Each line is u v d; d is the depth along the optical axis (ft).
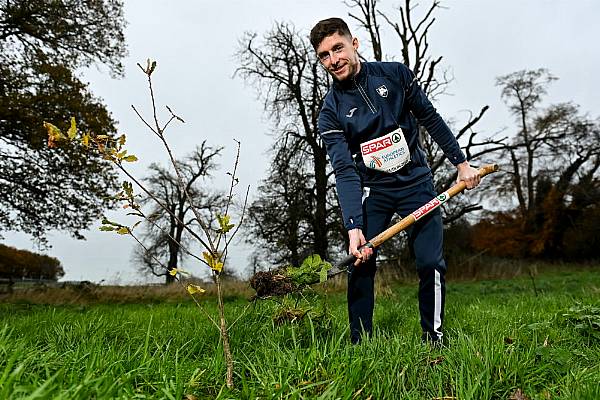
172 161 6.49
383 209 10.83
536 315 13.32
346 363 6.56
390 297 31.04
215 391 6.48
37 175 46.47
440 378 6.57
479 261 71.97
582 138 90.68
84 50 51.65
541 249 101.81
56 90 47.01
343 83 10.55
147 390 6.23
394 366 7.00
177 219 6.33
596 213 96.53
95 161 46.62
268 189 67.62
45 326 12.06
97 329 10.71
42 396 4.30
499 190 102.78
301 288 9.52
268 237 65.72
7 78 45.11
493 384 6.54
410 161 10.69
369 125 10.43
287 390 6.04
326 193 67.15
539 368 7.04
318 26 10.30
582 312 11.34
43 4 47.42
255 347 8.92
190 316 15.24
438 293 10.05
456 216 54.13
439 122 10.75
